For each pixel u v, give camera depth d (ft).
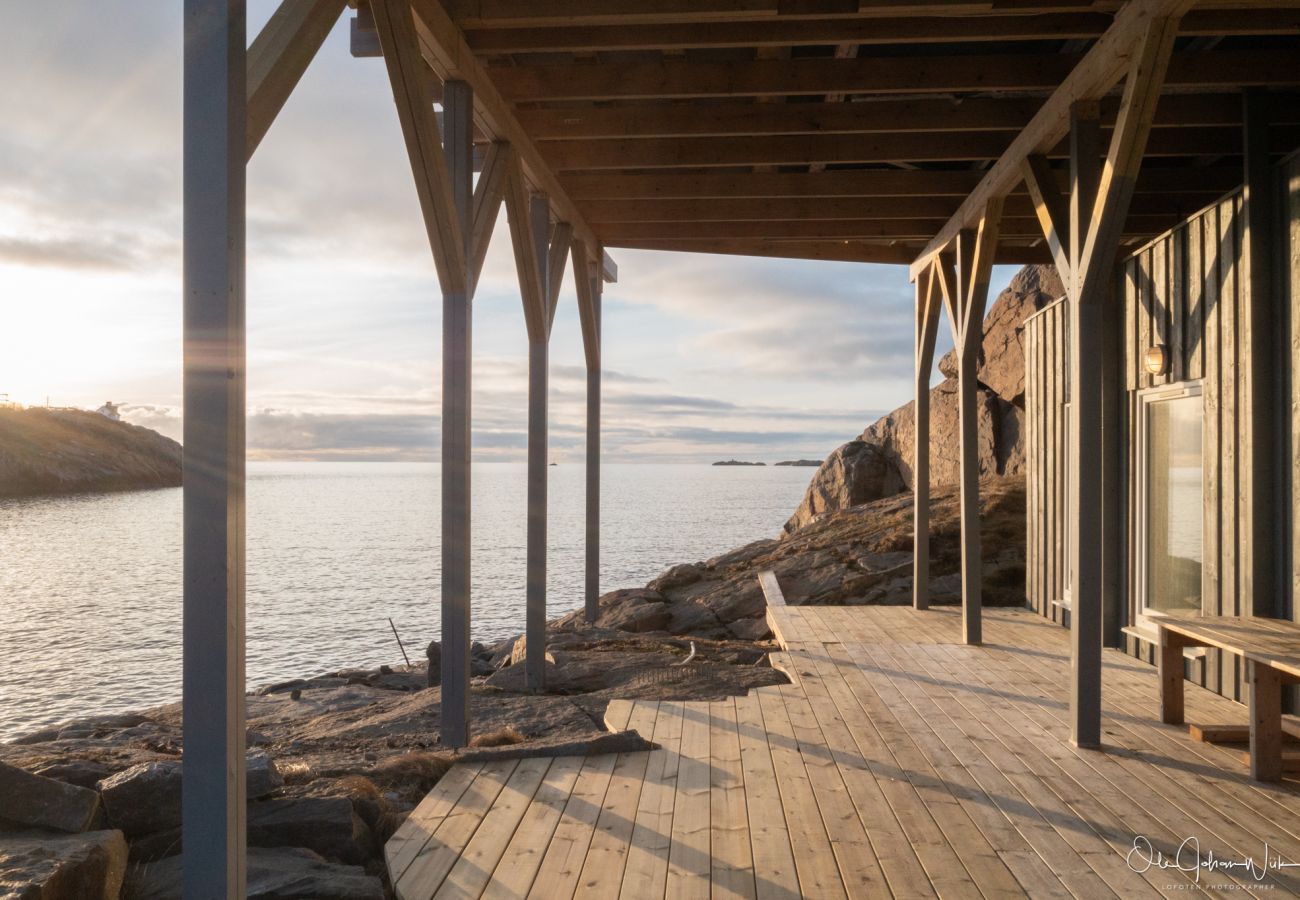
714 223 29.58
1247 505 18.43
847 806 12.63
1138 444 24.50
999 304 51.01
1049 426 31.04
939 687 20.08
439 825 11.85
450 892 9.88
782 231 29.14
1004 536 40.16
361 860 10.99
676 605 38.55
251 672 65.31
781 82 18.47
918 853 11.01
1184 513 22.25
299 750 17.04
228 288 8.03
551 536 196.95
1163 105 19.52
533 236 22.88
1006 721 17.25
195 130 8.07
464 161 16.21
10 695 62.85
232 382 8.09
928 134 22.11
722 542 176.76
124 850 9.17
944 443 54.95
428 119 13.98
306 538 217.36
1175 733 16.49
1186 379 21.52
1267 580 18.07
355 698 28.19
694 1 15.28
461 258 15.56
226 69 8.07
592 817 12.17
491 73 18.66
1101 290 15.88
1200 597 21.34
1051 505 30.58
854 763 14.58
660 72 18.65
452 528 15.99
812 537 44.93
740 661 26.00
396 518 299.99
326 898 9.09
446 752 15.30
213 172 8.05
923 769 14.30
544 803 12.70
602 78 18.70
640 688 21.20
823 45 18.16
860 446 62.23
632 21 15.43
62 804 9.23
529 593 22.34
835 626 28.12
